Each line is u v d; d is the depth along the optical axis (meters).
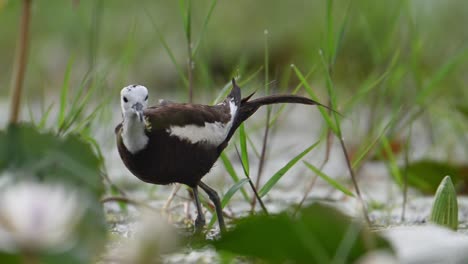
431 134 13.23
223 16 21.81
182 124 8.57
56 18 20.38
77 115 9.30
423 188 10.88
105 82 11.08
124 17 21.73
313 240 5.47
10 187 5.59
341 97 16.75
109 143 11.76
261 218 5.39
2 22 21.95
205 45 10.98
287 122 16.89
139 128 8.31
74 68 18.94
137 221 8.99
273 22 21.81
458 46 17.52
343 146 8.67
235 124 9.16
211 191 8.73
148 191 11.23
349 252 5.54
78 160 5.98
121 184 11.56
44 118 9.45
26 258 4.02
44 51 19.88
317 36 18.67
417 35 12.34
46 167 5.88
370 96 14.33
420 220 9.19
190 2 9.66
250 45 21.50
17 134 5.94
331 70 9.53
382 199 10.62
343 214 5.55
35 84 18.00
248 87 13.55
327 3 9.34
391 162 10.61
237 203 10.38
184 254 6.84
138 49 19.72
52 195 3.98
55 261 4.75
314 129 16.52
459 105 12.39
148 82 20.56
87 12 15.71
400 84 12.02
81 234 5.11
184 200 9.95
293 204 9.64
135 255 4.70
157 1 22.27
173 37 21.22
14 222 3.87
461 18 18.42
